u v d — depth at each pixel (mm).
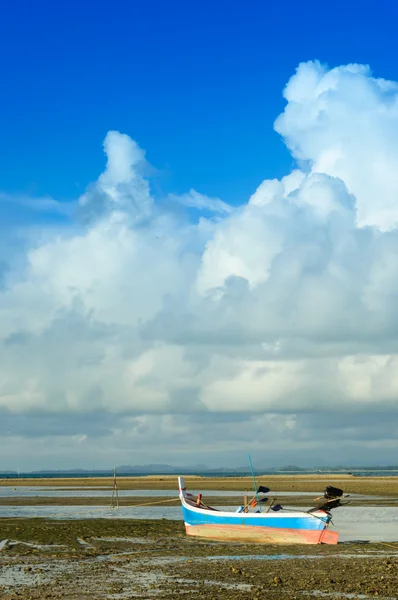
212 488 111062
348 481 144250
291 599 23047
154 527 47344
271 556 34094
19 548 37188
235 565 30938
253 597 23375
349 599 23016
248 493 91688
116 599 23188
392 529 47500
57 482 160000
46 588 25266
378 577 27016
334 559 32719
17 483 155375
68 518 54375
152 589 25031
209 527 41781
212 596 23625
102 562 32094
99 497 86000
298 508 64188
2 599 23141
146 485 127812
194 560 32719
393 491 99438
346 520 54469
